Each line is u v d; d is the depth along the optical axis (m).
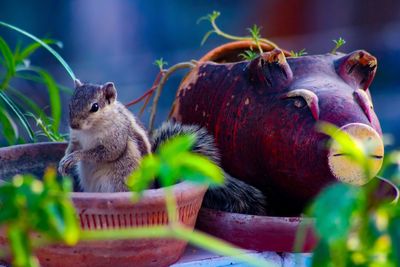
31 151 2.38
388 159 2.07
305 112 2.29
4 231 2.21
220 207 2.35
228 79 2.36
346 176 2.27
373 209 2.05
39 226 2.04
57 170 2.38
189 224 2.25
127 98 3.89
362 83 2.34
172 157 2.04
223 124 2.35
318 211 2.02
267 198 2.36
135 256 2.22
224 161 2.36
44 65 4.27
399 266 2.04
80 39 4.42
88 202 2.19
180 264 2.27
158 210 2.21
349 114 2.27
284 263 2.29
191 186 2.23
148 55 4.42
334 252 2.05
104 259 2.21
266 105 2.31
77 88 2.37
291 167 2.29
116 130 2.34
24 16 4.30
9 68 2.48
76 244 2.21
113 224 2.20
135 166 2.35
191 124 2.39
